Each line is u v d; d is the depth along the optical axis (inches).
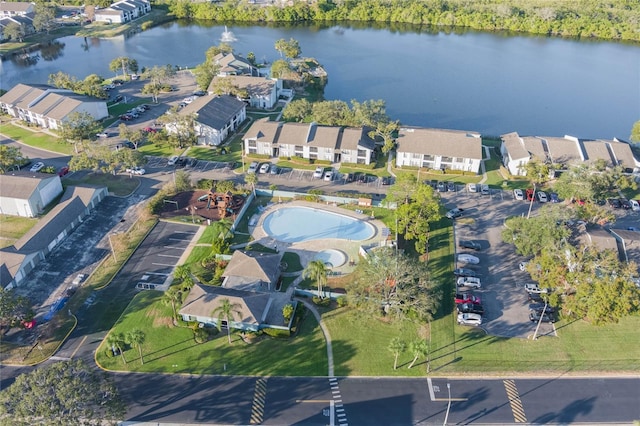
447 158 5546.3
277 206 4891.7
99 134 6107.3
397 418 2915.8
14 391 2503.7
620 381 3179.1
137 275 3946.9
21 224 4539.9
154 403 2965.1
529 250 3978.8
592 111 7691.9
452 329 3543.3
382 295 3592.5
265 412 2933.1
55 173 5068.9
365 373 3189.0
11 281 3722.9
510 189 5280.5
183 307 3484.3
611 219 4338.1
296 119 6604.3
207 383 3100.4
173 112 5905.5
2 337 3361.2
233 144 6107.3
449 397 3048.7
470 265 4153.5
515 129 7042.3
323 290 3818.9
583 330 3558.1
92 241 4323.3
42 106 6412.4
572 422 2920.8
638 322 3641.7
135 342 3038.9
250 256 3959.2
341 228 4596.5
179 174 4980.3
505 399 3043.8
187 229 4515.3
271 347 3353.8
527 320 3636.8
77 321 3513.8
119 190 5049.2
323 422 2886.3
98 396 2615.7
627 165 5408.5
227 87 7003.0
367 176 5477.4
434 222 4692.4
